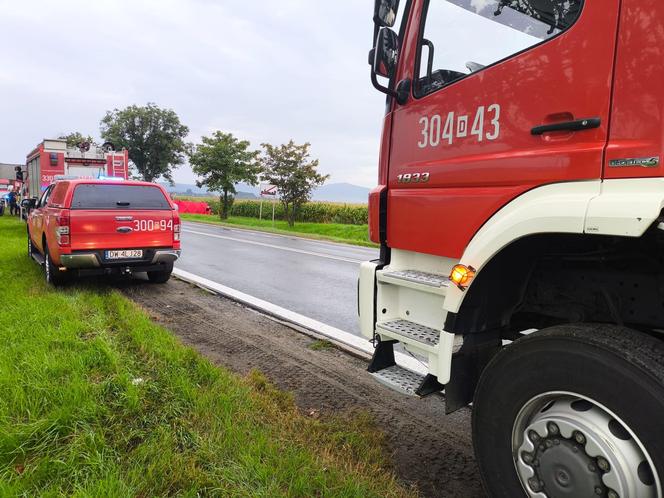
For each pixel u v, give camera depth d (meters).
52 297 6.23
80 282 7.94
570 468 1.85
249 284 8.34
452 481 2.74
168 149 39.31
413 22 2.79
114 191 7.32
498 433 2.13
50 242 7.21
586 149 1.93
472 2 2.45
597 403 1.77
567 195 1.96
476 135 2.39
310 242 17.11
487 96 2.33
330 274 9.61
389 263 3.06
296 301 7.10
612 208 1.75
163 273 8.03
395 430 3.30
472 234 2.41
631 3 1.82
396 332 2.70
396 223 2.92
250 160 29.78
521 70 2.18
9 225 18.56
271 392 3.71
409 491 2.62
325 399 3.74
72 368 3.67
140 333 4.73
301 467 2.65
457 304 2.30
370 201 3.09
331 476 2.60
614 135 1.85
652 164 1.73
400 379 2.84
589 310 2.26
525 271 2.39
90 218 6.94
